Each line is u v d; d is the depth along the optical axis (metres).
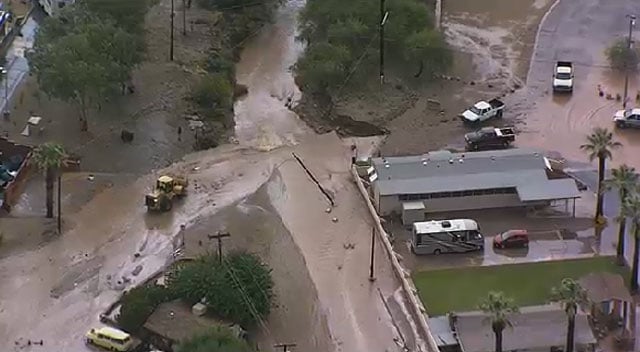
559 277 129.12
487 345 113.50
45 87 154.25
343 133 164.62
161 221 141.50
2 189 145.50
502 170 145.00
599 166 142.75
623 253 132.38
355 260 133.62
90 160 153.88
